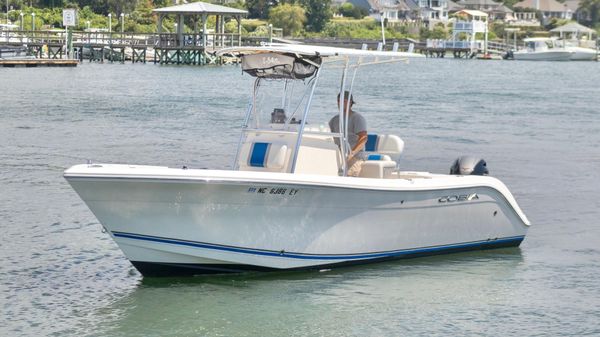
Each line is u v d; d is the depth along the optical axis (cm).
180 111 7162
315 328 2220
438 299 2436
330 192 2470
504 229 2902
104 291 2447
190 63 16188
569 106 8025
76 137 5456
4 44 15962
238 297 2406
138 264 2444
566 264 2788
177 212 2372
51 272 2605
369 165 2670
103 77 11875
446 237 2777
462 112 7256
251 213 2427
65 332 2162
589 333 2214
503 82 12075
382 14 2808
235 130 5884
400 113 7044
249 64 2611
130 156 4703
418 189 2617
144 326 2212
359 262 2633
